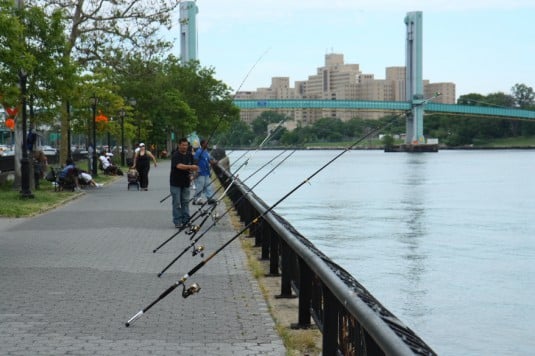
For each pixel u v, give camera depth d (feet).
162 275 36.35
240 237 52.06
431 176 244.63
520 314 47.52
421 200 151.84
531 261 71.46
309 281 25.84
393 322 13.83
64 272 37.06
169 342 23.81
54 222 61.52
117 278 35.45
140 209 73.77
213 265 39.78
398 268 66.85
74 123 136.56
